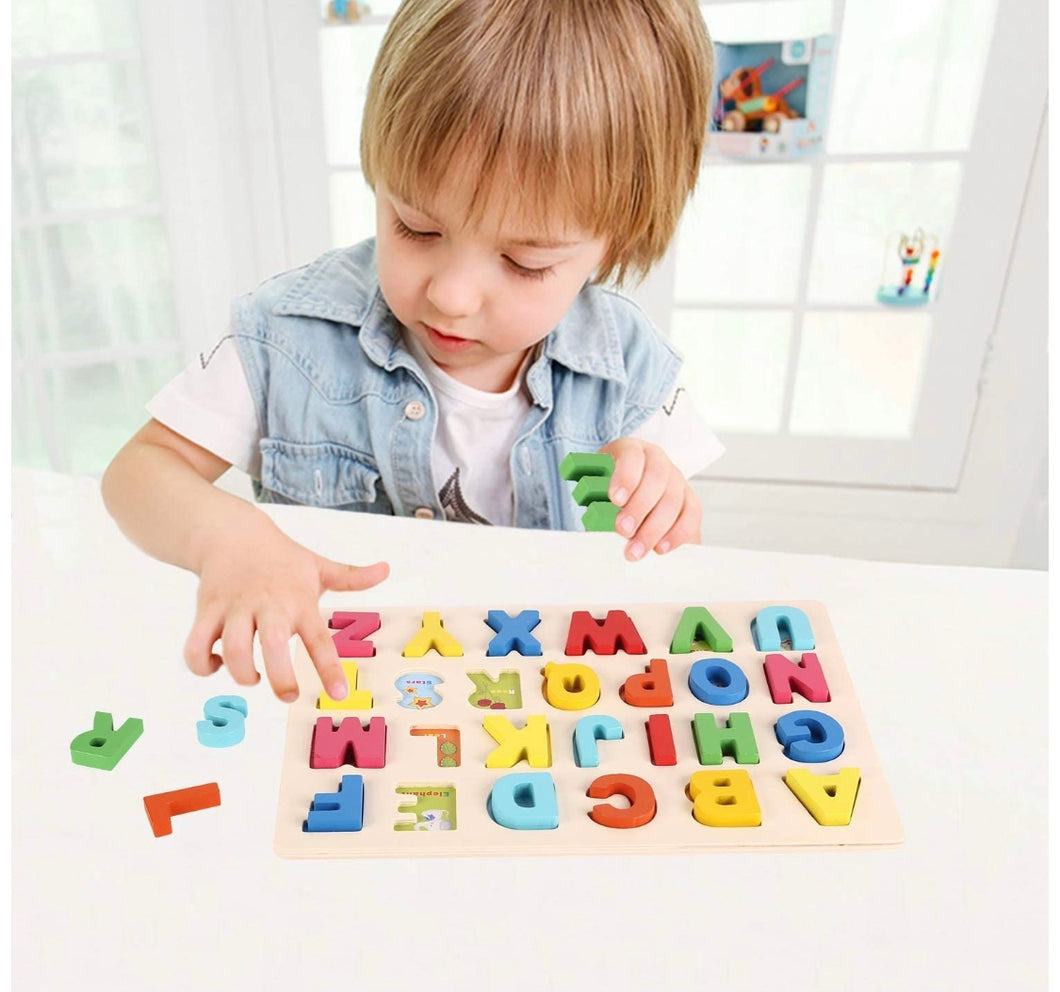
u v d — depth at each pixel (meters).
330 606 0.69
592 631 0.65
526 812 0.53
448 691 0.62
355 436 0.94
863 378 1.91
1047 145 1.55
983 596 0.71
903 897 0.49
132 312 1.78
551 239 0.70
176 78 1.60
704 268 1.89
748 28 1.64
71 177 1.67
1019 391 1.72
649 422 1.00
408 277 0.74
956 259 1.65
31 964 0.45
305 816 0.53
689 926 0.48
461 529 0.78
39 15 1.57
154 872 0.50
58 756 0.56
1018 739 0.59
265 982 0.45
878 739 0.59
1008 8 1.49
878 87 1.69
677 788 0.55
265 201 1.72
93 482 0.83
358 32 1.68
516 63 0.66
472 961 0.46
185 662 0.62
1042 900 0.49
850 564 0.74
